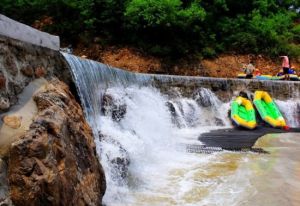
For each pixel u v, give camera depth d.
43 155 4.02
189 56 24.73
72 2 23.59
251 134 13.95
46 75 6.39
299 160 9.04
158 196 6.37
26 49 5.70
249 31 28.80
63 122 4.66
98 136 8.11
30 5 23.70
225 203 5.95
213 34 26.30
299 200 5.96
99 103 10.06
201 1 27.41
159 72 23.47
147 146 9.19
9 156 3.97
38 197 3.83
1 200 3.73
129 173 7.35
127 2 23.91
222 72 25.30
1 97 4.51
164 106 14.27
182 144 11.14
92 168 5.25
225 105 17.52
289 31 31.81
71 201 4.31
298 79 22.06
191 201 6.11
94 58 23.23
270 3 32.50
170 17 23.39
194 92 16.89
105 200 6.01
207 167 8.34
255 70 24.84
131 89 12.71
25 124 4.39
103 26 24.36
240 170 8.02
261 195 6.23
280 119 16.86
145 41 24.47
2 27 4.99
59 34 23.88
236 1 30.06
